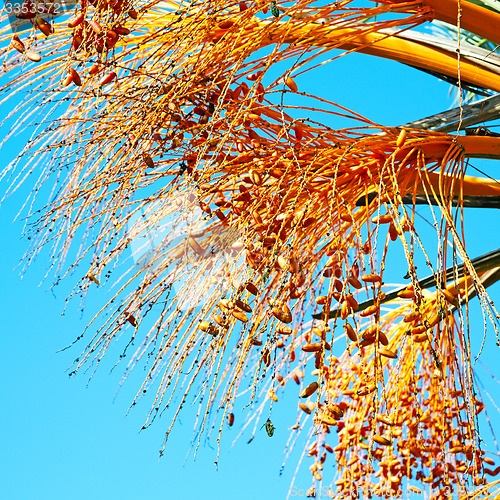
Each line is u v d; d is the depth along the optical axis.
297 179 1.94
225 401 1.95
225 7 1.94
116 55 1.99
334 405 1.99
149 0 2.03
